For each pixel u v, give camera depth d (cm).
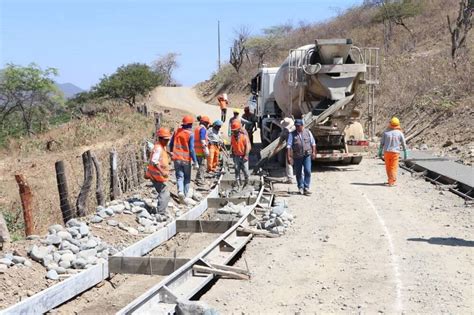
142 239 945
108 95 5759
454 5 4525
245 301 685
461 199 1243
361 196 1316
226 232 931
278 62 6069
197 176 1541
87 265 814
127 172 1394
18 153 2475
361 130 1764
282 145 1595
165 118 3738
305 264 823
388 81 2845
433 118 2242
